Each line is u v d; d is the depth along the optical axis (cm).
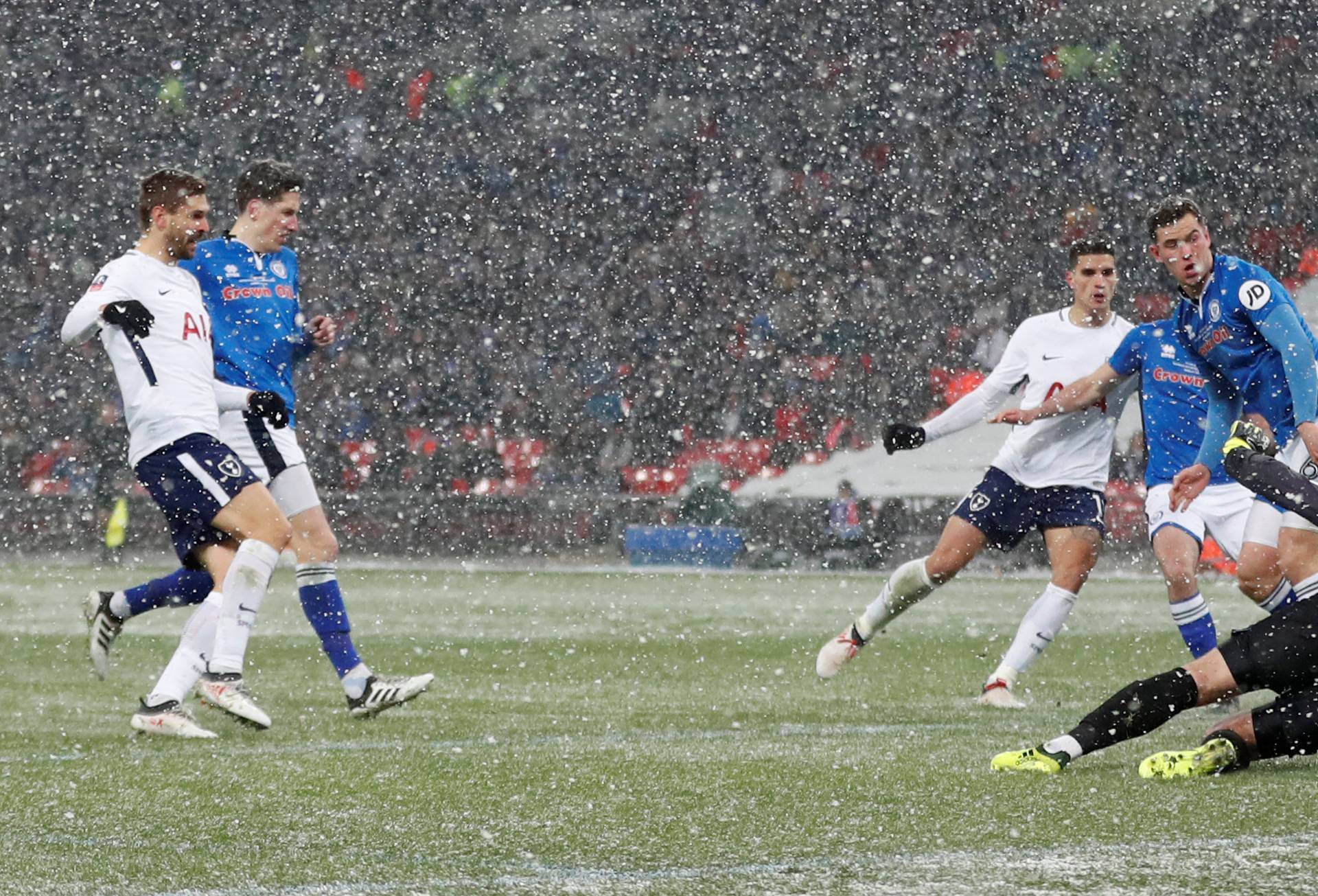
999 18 6175
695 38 6306
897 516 5028
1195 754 1185
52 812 1055
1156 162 6078
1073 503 1895
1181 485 1519
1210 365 1498
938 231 6106
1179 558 1775
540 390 5931
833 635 2936
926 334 6022
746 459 5859
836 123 6222
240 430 1738
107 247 6000
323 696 1947
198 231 1617
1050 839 941
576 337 5997
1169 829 971
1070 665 2425
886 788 1138
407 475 5794
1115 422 1942
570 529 5078
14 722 1664
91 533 4978
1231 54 6066
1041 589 4112
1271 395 1470
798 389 5938
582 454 5869
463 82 6297
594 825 998
